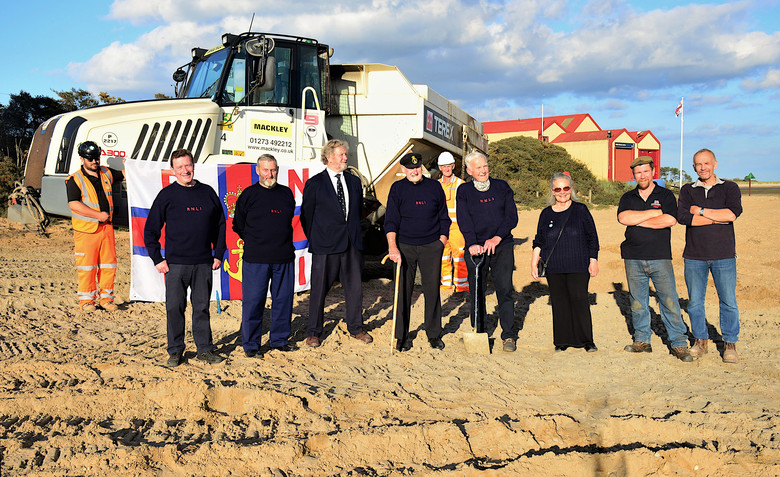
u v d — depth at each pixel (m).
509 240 6.10
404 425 3.93
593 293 8.69
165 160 8.53
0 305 7.36
